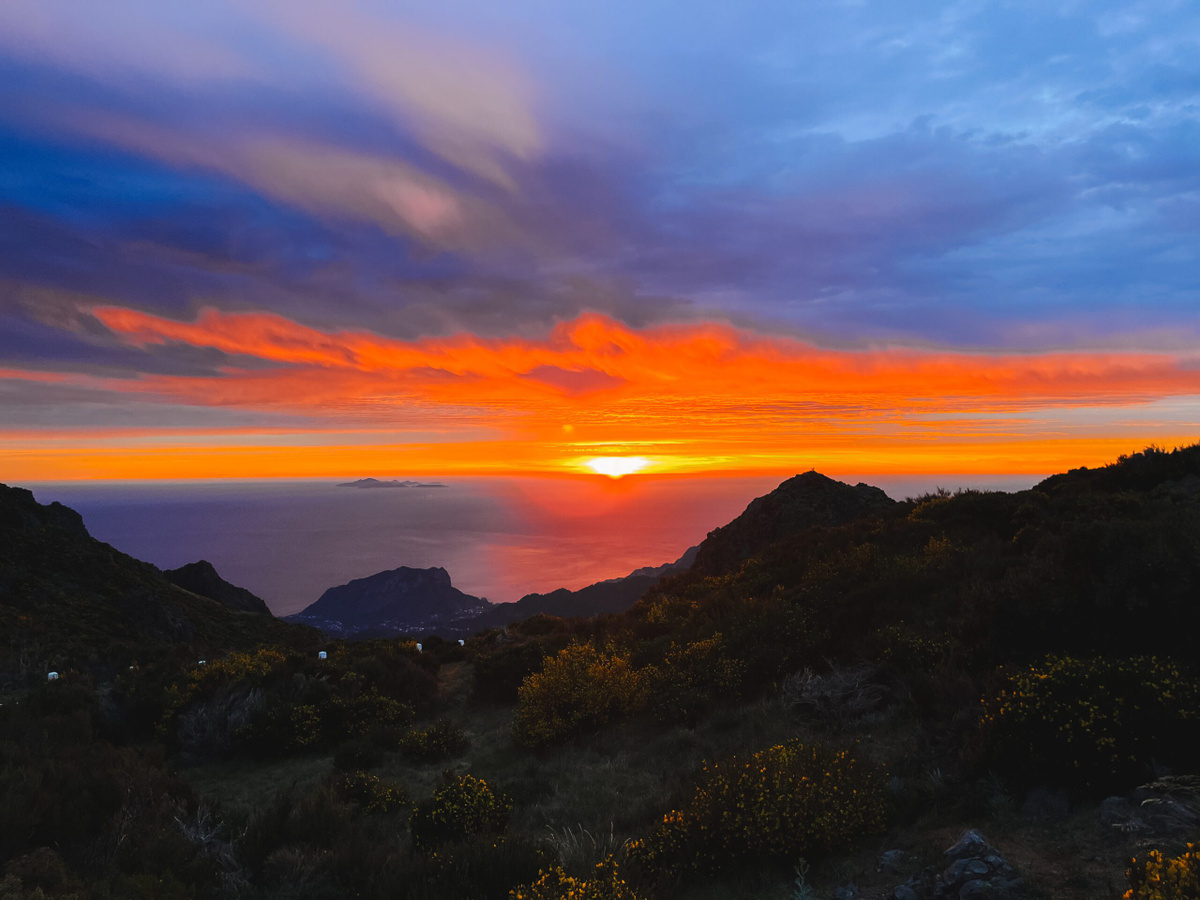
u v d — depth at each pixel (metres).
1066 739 5.16
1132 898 3.36
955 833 5.02
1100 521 8.46
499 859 5.59
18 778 6.81
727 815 5.55
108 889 5.34
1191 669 5.83
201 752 13.41
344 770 11.70
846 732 8.33
